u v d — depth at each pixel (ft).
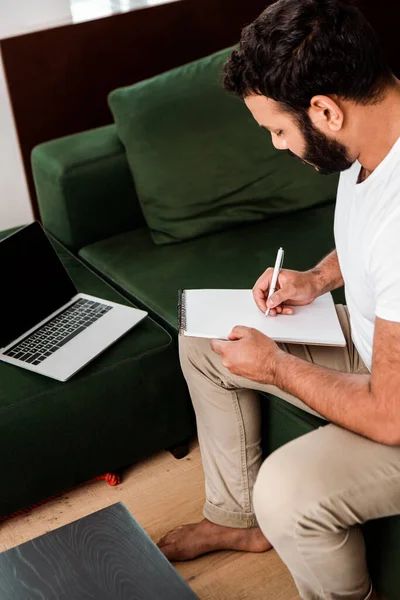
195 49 9.66
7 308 6.08
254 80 4.09
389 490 4.25
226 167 7.47
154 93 7.52
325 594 4.59
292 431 5.43
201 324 5.29
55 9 8.83
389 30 10.90
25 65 8.73
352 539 4.43
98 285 6.97
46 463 5.89
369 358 4.86
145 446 6.36
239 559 5.59
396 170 4.11
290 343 5.44
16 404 5.63
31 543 4.13
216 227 7.55
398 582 4.81
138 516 6.04
